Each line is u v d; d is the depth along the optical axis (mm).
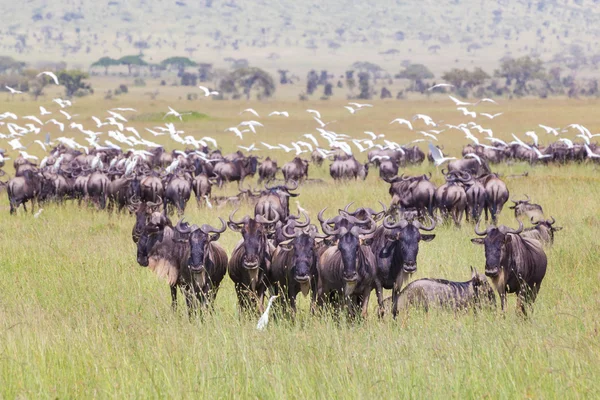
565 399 34594
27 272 64062
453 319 46125
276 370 37750
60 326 47938
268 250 53719
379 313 50812
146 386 36688
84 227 94500
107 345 43094
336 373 37281
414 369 37906
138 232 62156
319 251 52281
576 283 57031
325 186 132875
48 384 37531
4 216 107688
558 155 163250
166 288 59219
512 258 49906
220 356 41031
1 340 44125
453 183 91875
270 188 81062
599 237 74250
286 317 50844
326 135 143375
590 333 43438
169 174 113062
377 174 162250
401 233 50312
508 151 172000
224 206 106688
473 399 35000
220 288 59188
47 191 116188
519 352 39594
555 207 96562
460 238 78500
